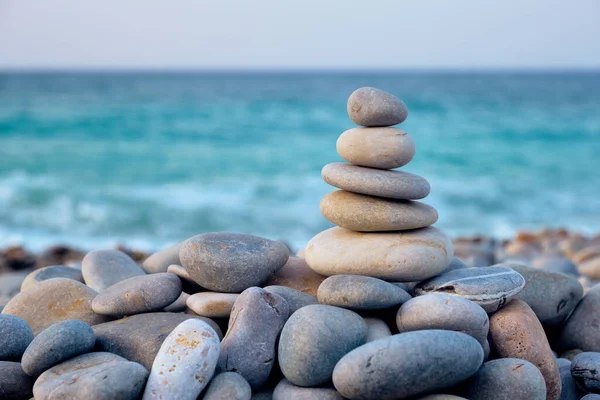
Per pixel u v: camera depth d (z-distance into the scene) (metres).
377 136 0.84
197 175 3.59
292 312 0.80
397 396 0.69
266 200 2.99
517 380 0.73
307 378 0.72
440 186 3.31
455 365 0.69
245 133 5.20
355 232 0.85
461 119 6.01
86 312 0.87
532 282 0.89
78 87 9.57
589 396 0.75
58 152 4.29
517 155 4.23
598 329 0.88
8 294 1.13
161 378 0.70
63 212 2.79
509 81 13.08
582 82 12.45
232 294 0.83
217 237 0.86
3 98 7.47
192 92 8.68
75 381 0.70
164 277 0.85
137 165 3.88
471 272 0.83
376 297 0.77
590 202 3.00
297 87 10.30
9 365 0.76
